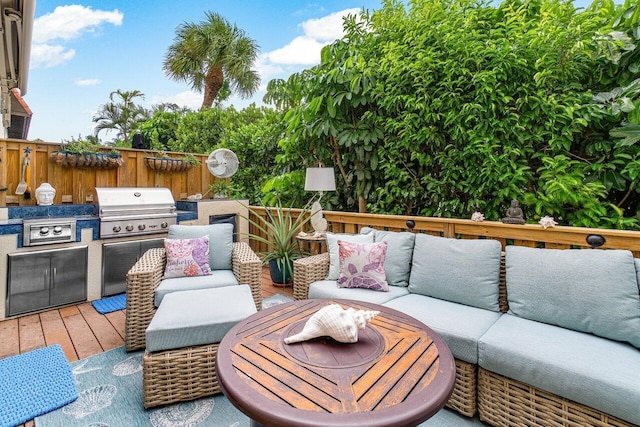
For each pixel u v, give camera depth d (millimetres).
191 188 4895
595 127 2488
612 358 1451
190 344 1844
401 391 1121
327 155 4031
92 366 2145
